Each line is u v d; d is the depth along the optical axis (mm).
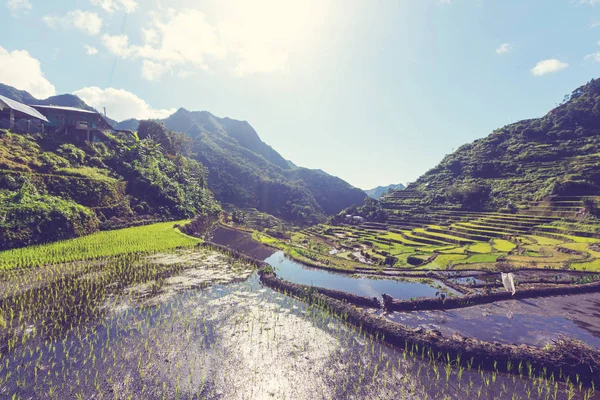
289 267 32375
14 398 9570
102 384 10453
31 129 49000
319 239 68625
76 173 39844
